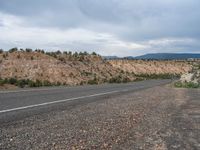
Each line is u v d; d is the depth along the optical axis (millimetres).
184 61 170375
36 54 53094
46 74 47375
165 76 110750
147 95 26688
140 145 8609
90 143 8422
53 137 8875
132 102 20062
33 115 12664
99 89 33281
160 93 29938
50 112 13789
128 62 133000
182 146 8695
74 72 54688
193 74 50344
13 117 11875
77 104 17625
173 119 13578
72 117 12664
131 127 11133
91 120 12102
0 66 43969
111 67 79188
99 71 68062
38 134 9172
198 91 34594
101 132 9898
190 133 10555
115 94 26656
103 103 18750
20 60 48125
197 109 17516
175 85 45812
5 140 8234
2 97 19531
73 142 8414
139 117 13547
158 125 11898
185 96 27000
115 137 9336
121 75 76250
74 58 64875
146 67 135375
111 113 14383
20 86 34938
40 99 19344
